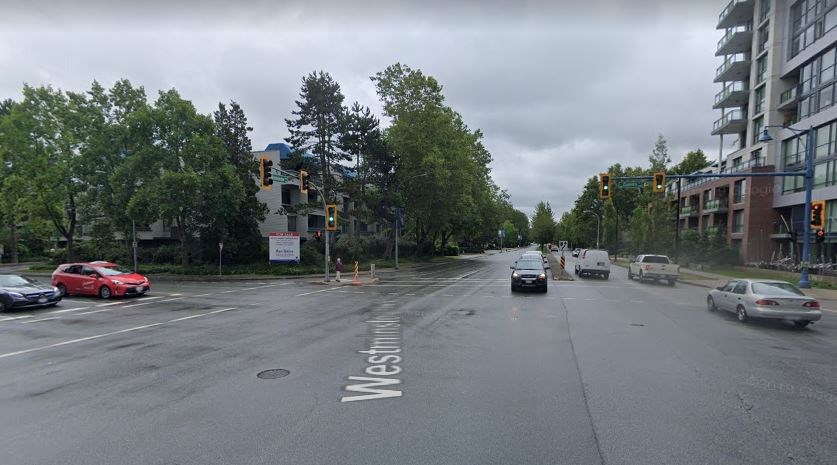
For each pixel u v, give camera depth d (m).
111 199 32.56
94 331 11.30
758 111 40.66
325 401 5.85
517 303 15.94
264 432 4.91
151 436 4.84
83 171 32.19
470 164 46.31
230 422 5.20
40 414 5.54
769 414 5.40
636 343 9.30
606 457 4.28
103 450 4.53
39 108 32.66
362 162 40.78
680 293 20.20
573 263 49.75
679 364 7.65
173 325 12.04
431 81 40.19
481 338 9.77
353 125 38.75
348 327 11.32
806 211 21.59
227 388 6.45
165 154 29.94
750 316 11.82
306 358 8.13
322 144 37.66
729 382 6.66
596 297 17.98
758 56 40.16
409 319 12.48
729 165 46.22
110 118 33.31
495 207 68.12
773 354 8.49
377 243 51.50
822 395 6.11
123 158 32.38
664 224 42.91
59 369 7.64
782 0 36.78
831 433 4.87
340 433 4.86
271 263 34.00
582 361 7.78
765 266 35.22
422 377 6.86
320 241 40.25
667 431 4.88
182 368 7.57
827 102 30.17
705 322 12.18
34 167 31.83
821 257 30.56
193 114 30.70
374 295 19.19
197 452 4.45
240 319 12.97
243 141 36.00
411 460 4.23
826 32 29.98
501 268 40.44
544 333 10.34
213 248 34.59
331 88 37.53
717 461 4.22
